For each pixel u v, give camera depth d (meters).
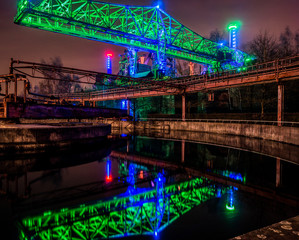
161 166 10.47
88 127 15.38
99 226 4.62
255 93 33.91
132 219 4.98
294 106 29.53
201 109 42.00
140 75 64.56
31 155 11.53
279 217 4.94
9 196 6.15
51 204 5.68
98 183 7.51
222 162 11.37
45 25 47.97
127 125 39.41
